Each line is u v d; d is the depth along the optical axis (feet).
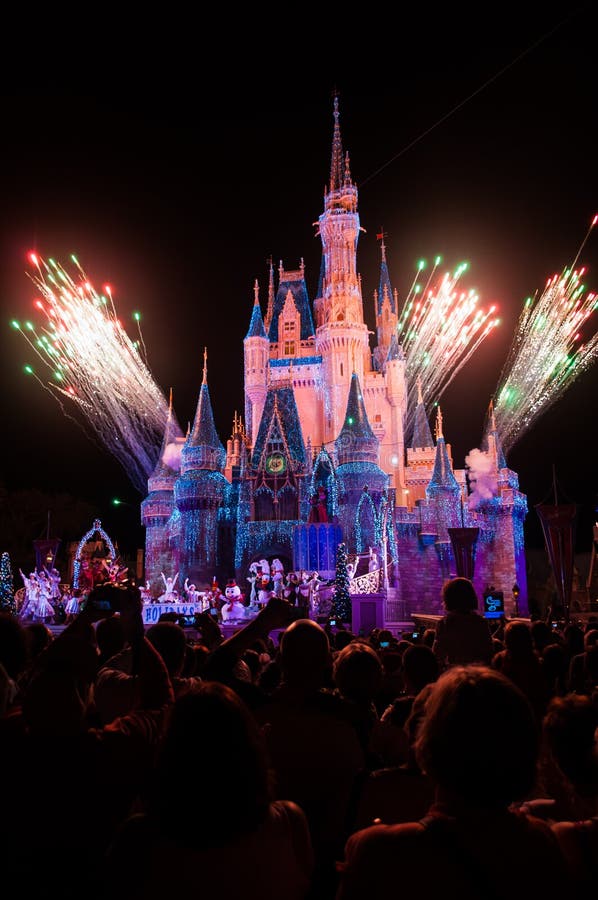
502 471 227.40
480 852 9.07
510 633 23.80
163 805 9.51
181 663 22.57
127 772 13.62
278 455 225.76
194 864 9.43
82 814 12.81
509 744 9.34
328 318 292.61
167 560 228.84
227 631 156.87
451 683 10.09
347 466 209.67
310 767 15.74
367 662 19.95
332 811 15.65
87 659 17.53
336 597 149.89
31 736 13.48
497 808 9.57
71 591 171.12
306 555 201.46
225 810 9.30
